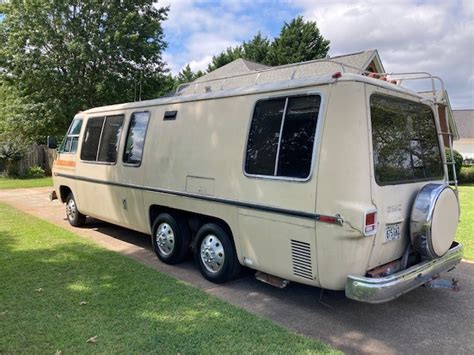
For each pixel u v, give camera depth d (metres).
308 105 3.78
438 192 3.87
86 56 17.44
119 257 5.72
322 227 3.55
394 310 4.23
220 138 4.63
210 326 3.66
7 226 7.62
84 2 18.05
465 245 6.84
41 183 16.25
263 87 4.26
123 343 3.32
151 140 5.65
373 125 3.61
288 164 3.87
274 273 4.12
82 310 3.93
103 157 6.66
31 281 4.68
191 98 5.11
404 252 3.95
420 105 4.40
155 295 4.34
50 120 17.83
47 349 3.21
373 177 3.51
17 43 17.61
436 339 3.61
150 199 5.66
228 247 4.66
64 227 7.81
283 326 3.78
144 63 19.84
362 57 15.90
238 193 4.38
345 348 3.42
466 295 4.68
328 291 4.71
